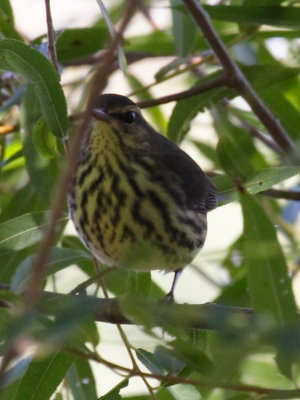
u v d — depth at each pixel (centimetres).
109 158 1085
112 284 1104
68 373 1027
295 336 527
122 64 962
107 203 1080
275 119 1173
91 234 1098
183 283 1394
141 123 1126
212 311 593
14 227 1016
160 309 618
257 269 757
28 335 544
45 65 954
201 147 1406
